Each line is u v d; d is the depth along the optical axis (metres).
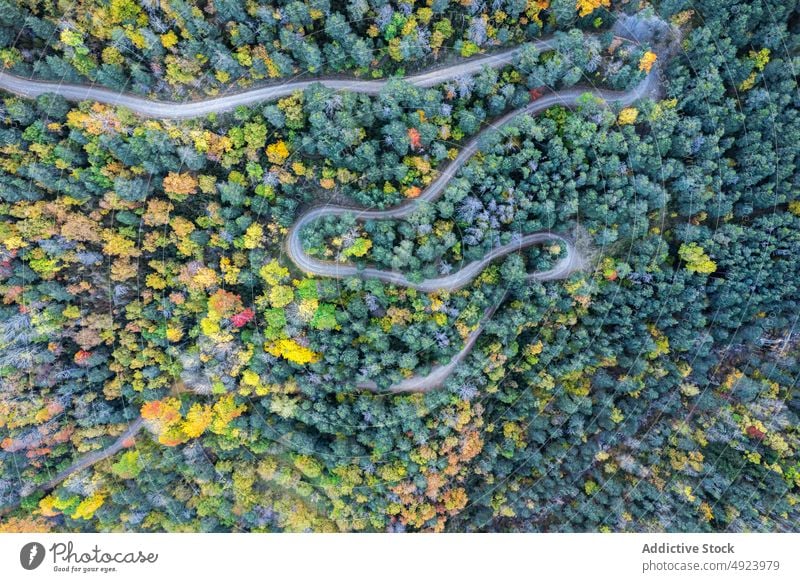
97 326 58.44
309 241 58.94
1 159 50.91
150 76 53.47
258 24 52.47
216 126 55.59
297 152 57.16
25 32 49.97
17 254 54.31
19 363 56.38
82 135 51.75
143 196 54.94
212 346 60.47
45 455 60.62
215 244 58.78
